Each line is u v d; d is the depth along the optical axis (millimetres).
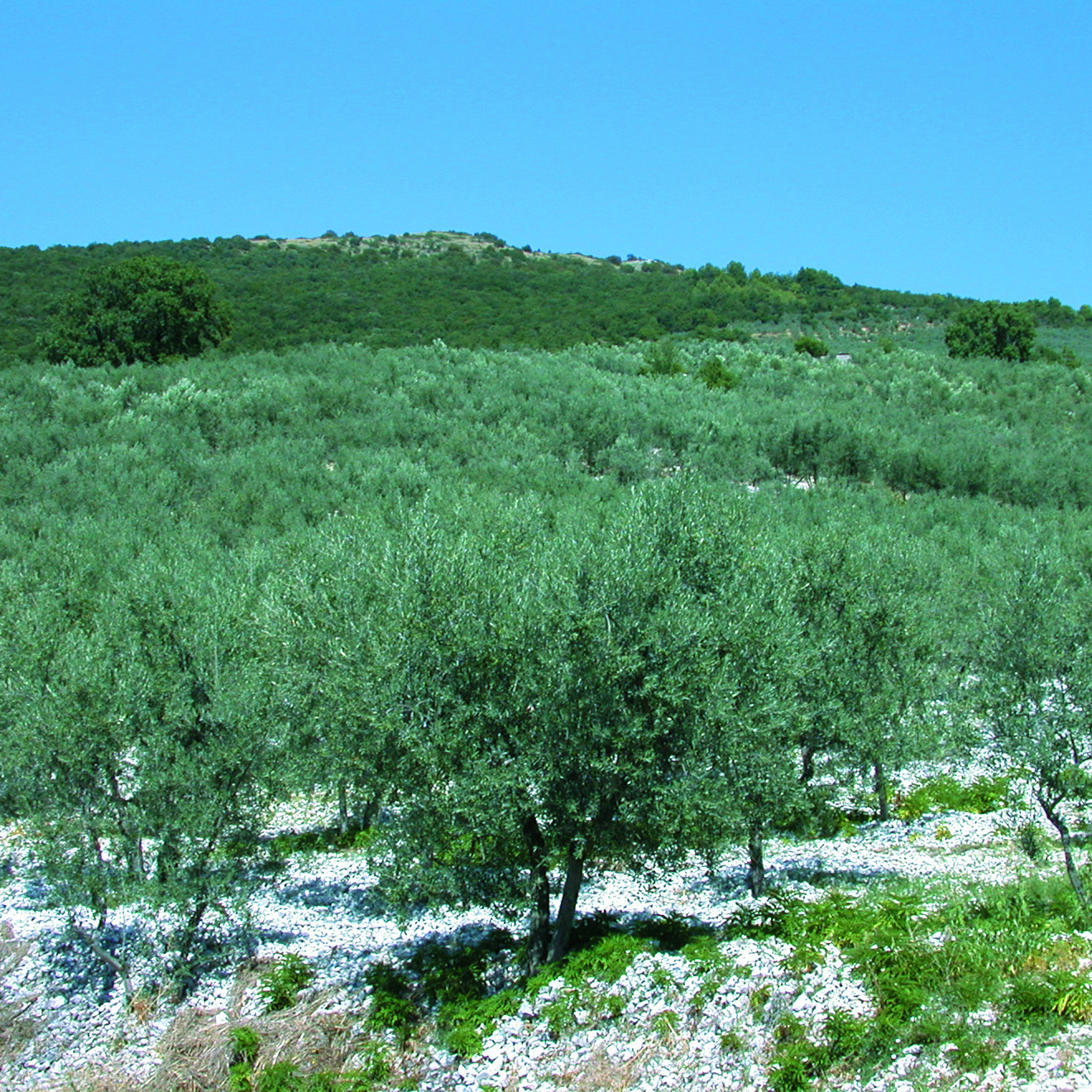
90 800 11875
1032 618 12727
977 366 66438
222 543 27703
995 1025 9570
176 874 11664
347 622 11406
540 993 10891
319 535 17172
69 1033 11320
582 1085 9656
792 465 42406
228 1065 10375
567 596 10617
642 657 10500
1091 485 40438
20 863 15398
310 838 17109
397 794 11164
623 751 10531
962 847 16141
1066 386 61188
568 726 10398
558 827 10820
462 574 11312
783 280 125938
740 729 10828
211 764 11695
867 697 14906
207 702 12250
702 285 118625
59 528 26281
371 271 120500
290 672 11773
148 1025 11219
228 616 12914
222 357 56500
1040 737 12234
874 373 62188
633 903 14164
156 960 12102
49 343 58562
